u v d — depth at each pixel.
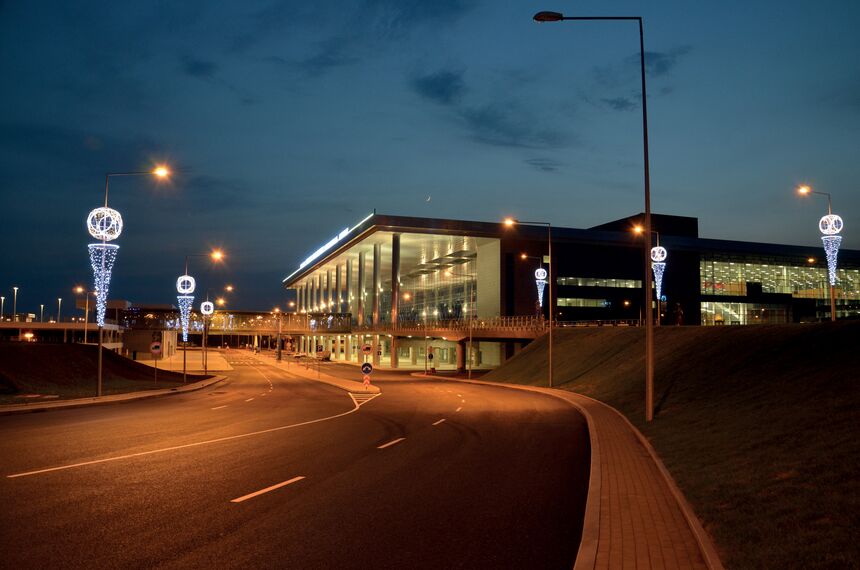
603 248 94.38
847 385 15.66
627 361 40.75
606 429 20.25
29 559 7.01
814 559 6.28
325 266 140.50
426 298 124.94
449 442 17.55
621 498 10.17
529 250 91.19
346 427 20.92
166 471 12.50
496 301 90.81
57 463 13.20
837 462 9.66
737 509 8.54
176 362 94.12
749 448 12.32
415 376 72.12
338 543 7.78
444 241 95.06
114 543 7.65
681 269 97.50
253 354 152.62
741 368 24.39
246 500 10.05
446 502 10.15
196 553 7.30
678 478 11.35
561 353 55.03
